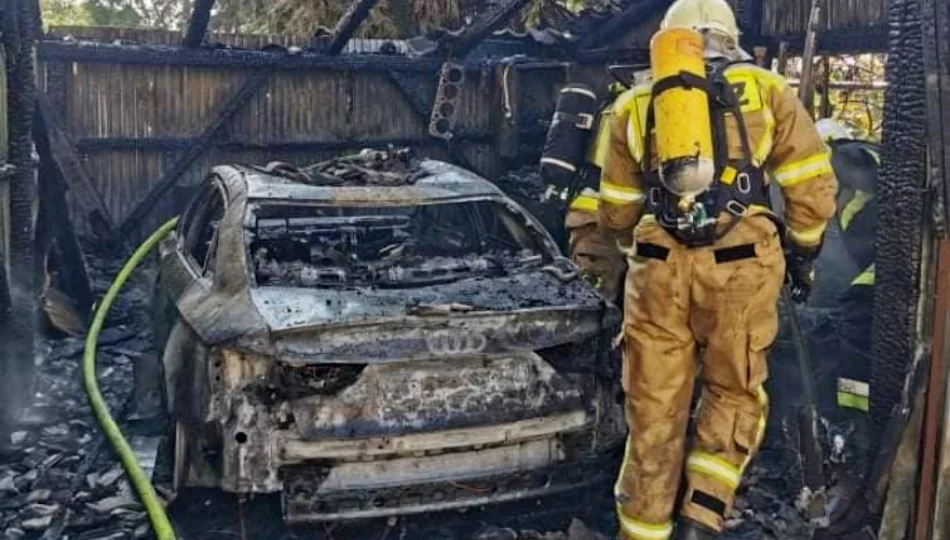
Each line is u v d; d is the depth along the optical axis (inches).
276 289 153.1
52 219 283.0
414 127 409.1
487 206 192.9
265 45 380.5
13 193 204.4
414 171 201.6
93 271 331.9
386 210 221.0
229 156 381.1
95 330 241.6
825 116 335.6
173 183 370.6
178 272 191.6
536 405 146.7
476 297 154.4
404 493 139.9
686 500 130.0
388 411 139.6
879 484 148.0
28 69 203.3
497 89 403.5
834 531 151.3
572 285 163.3
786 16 306.8
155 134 367.6
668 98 121.0
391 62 396.8
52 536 154.0
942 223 137.6
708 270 125.4
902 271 153.2
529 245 180.1
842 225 195.3
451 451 142.7
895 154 154.4
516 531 154.8
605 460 153.3
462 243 198.5
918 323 145.4
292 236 207.8
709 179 120.0
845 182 197.3
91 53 350.6
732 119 125.3
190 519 159.6
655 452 131.0
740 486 165.5
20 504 166.6
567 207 184.7
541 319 146.9
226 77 375.9
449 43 393.1
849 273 195.3
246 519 158.2
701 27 135.6
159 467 173.5
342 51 394.9
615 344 150.9
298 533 153.7
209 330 144.3
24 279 207.2
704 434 131.3
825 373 188.9
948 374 134.3
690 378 132.1
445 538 152.2
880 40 278.8
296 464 137.9
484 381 144.2
